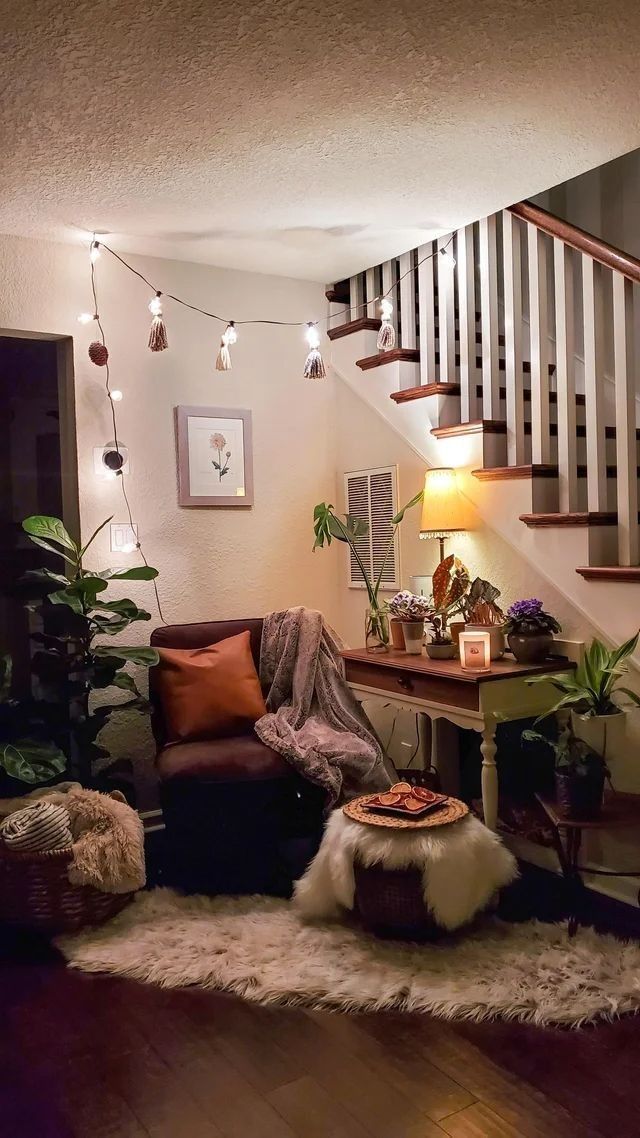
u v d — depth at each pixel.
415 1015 2.23
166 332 3.68
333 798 3.04
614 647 2.88
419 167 2.82
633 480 2.87
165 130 2.49
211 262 3.79
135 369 3.65
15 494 4.02
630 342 2.84
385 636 3.57
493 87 2.32
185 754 3.07
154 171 2.79
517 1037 2.13
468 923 2.62
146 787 3.67
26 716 3.35
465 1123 1.82
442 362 3.62
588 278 2.95
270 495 4.02
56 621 3.78
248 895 2.99
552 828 2.70
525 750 3.10
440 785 3.37
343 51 2.11
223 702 3.29
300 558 4.11
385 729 3.93
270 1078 2.00
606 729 2.86
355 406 4.05
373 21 1.98
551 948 2.50
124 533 3.63
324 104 2.37
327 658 3.50
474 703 2.87
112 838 2.77
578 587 2.97
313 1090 1.95
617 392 2.87
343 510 4.17
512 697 2.90
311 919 2.75
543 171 2.89
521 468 3.13
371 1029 2.18
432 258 3.69
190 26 1.96
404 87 2.30
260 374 3.98
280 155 2.70
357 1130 1.81
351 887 2.62
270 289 4.01
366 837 2.57
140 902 2.92
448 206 3.19
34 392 4.01
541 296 3.13
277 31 2.01
